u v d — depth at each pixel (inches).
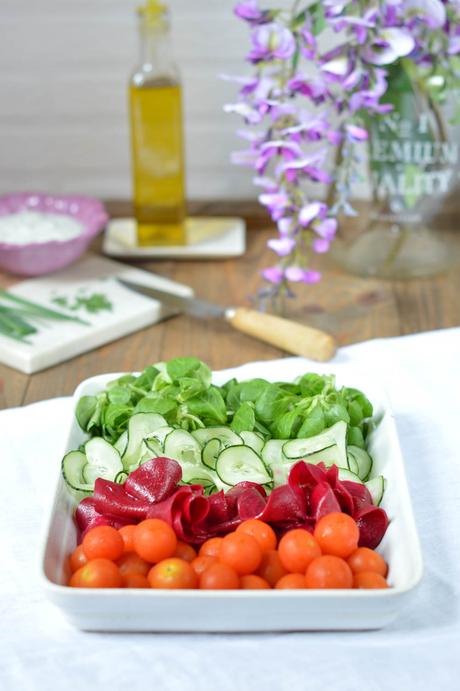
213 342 43.3
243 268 51.4
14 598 26.4
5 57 55.9
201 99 56.9
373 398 32.2
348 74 39.6
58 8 54.7
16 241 48.4
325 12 38.7
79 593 22.7
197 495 25.7
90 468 28.4
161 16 47.5
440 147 44.5
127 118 57.7
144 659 23.4
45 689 22.7
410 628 24.8
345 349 41.3
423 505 30.5
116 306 45.2
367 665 23.1
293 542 24.3
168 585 23.5
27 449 33.7
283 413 30.5
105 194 59.4
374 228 47.5
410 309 45.9
